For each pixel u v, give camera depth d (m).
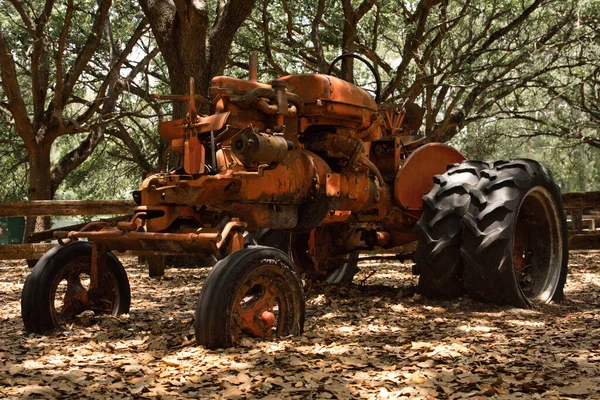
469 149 22.95
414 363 3.56
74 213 9.09
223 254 4.30
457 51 16.30
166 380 3.35
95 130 18.58
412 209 6.02
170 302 6.19
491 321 4.87
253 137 4.30
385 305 5.55
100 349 4.12
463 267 5.42
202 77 10.50
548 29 15.85
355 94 5.42
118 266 5.17
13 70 14.16
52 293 4.68
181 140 4.74
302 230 5.30
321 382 3.25
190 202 4.47
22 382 3.36
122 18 18.84
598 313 5.20
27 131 15.04
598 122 20.27
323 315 5.21
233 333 4.01
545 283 5.81
